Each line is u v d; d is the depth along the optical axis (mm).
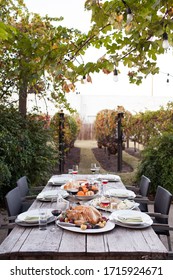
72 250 1670
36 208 2580
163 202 2834
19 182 3422
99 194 3004
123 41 2740
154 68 3012
